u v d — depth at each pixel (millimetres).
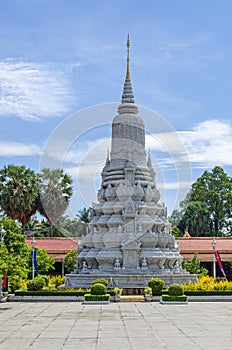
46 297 42062
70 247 63531
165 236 50188
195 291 42375
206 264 63812
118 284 46188
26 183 75938
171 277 47219
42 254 57375
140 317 30656
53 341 22219
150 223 49062
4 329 25891
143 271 47375
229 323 27891
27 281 48875
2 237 51875
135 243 47812
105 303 39312
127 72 55562
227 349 20094
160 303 39906
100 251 48562
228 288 43438
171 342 21781
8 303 40469
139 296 43969
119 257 47781
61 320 29328
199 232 87438
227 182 88250
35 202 76812
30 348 20578
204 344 21266
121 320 29203
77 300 41781
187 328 25953
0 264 46938
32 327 26531
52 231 82250
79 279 47312
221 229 88625
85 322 28391
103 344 21375
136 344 21328
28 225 85812
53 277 53688
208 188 88500
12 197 74875
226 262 63281
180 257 50531
